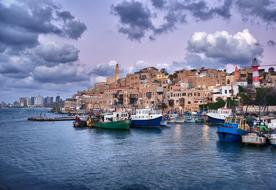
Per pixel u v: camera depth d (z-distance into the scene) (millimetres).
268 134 60375
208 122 124562
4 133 90688
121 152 53469
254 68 165625
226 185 33219
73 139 73812
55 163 44281
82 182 34500
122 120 96812
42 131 97375
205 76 196125
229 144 60969
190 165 42531
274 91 135000
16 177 36531
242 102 137750
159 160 46062
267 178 35875
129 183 33969
